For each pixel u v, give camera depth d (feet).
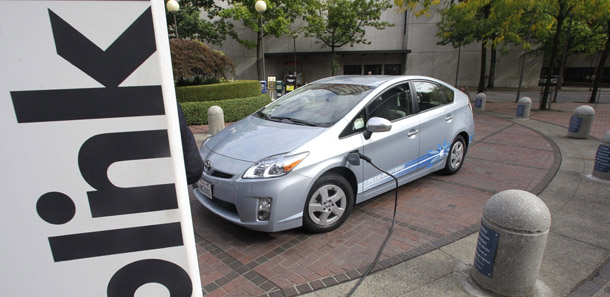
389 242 10.74
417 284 8.72
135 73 2.99
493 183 15.99
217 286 8.73
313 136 10.87
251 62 94.12
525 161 19.72
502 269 8.00
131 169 3.17
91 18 2.83
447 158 16.19
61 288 3.33
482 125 32.37
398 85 13.70
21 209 3.06
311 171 10.24
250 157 10.42
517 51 90.33
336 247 10.45
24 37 2.76
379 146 12.18
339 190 11.16
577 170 17.94
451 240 10.85
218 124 26.66
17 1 2.70
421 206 13.44
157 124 3.14
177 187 3.32
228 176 10.25
